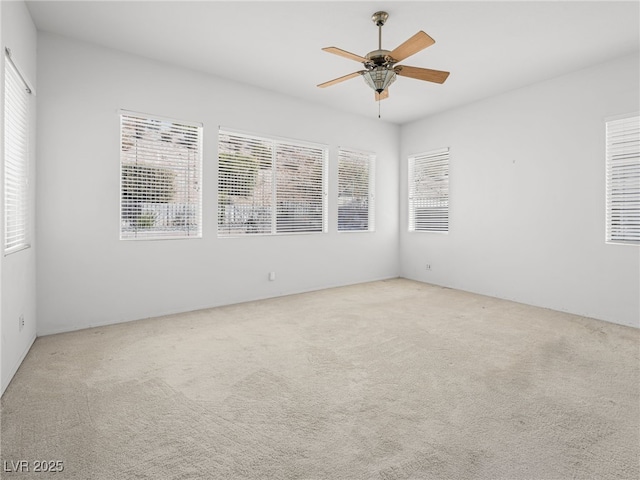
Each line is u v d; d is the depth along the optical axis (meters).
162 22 3.09
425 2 2.76
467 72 4.09
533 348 3.00
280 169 4.94
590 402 2.11
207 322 3.71
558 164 4.23
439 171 5.73
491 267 5.00
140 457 1.62
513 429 1.84
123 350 2.92
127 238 3.73
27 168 2.92
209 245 4.29
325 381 2.38
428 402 2.11
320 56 3.73
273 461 1.60
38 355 2.80
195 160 4.17
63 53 3.32
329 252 5.50
